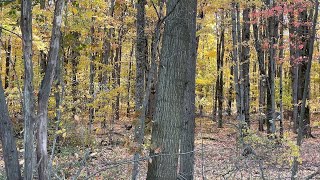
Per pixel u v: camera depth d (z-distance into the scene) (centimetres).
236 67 1374
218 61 2333
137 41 838
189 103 648
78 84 1087
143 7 845
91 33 1016
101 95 1076
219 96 2309
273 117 1350
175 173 589
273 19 1415
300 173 941
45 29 835
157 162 584
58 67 546
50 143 685
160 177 582
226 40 2523
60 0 272
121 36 1452
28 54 259
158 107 598
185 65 599
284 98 2056
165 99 593
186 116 651
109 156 866
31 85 261
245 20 1399
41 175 268
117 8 1164
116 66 2005
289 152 626
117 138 1121
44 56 995
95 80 1294
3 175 586
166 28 602
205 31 1142
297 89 1727
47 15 760
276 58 1385
